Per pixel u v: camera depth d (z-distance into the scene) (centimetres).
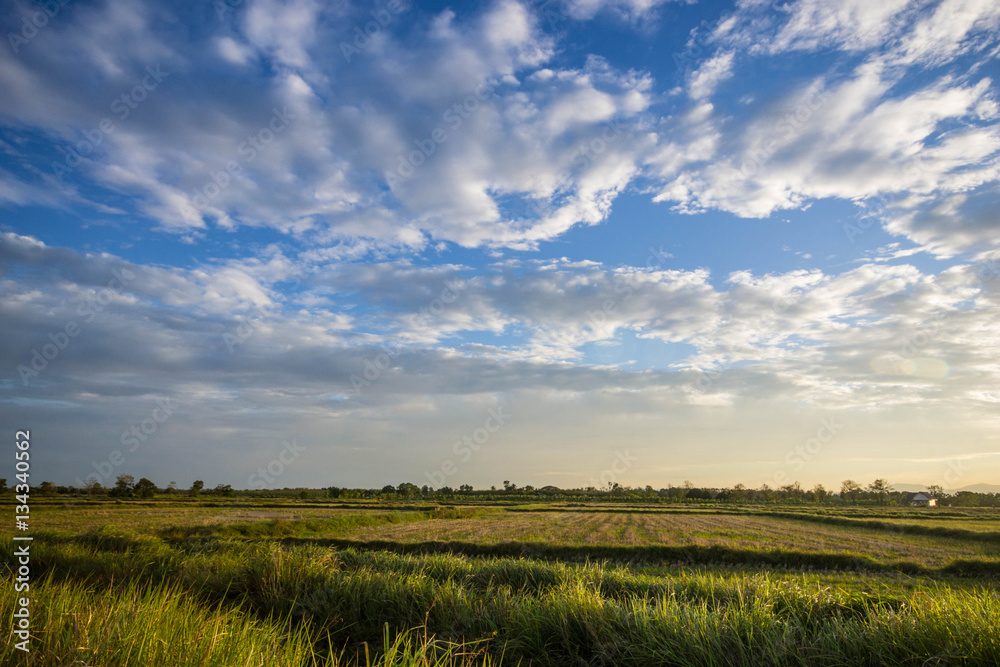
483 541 2809
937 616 517
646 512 6356
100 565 1075
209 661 382
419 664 457
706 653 503
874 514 5972
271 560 885
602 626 604
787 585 866
